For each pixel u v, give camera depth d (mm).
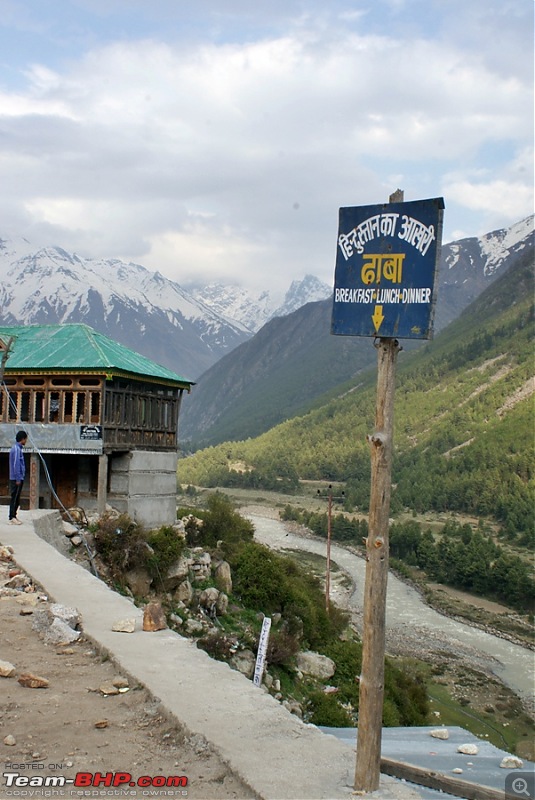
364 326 7996
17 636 12461
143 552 30328
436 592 96312
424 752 9836
